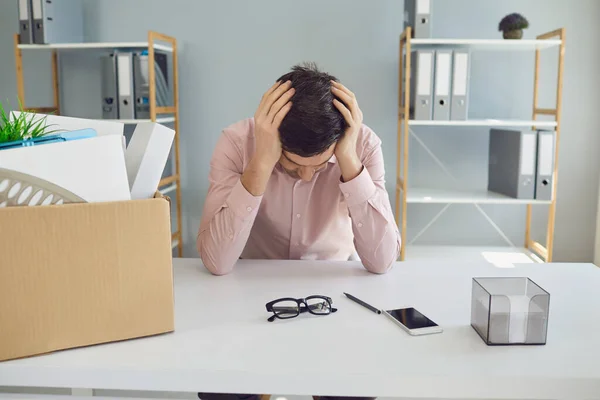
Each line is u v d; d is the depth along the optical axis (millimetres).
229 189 1352
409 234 3064
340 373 779
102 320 854
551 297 1102
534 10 2893
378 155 1412
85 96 3094
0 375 802
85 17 3025
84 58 3062
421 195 2760
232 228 1227
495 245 3047
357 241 1271
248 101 3047
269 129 1176
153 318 892
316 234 1511
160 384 795
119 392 1241
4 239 776
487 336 874
